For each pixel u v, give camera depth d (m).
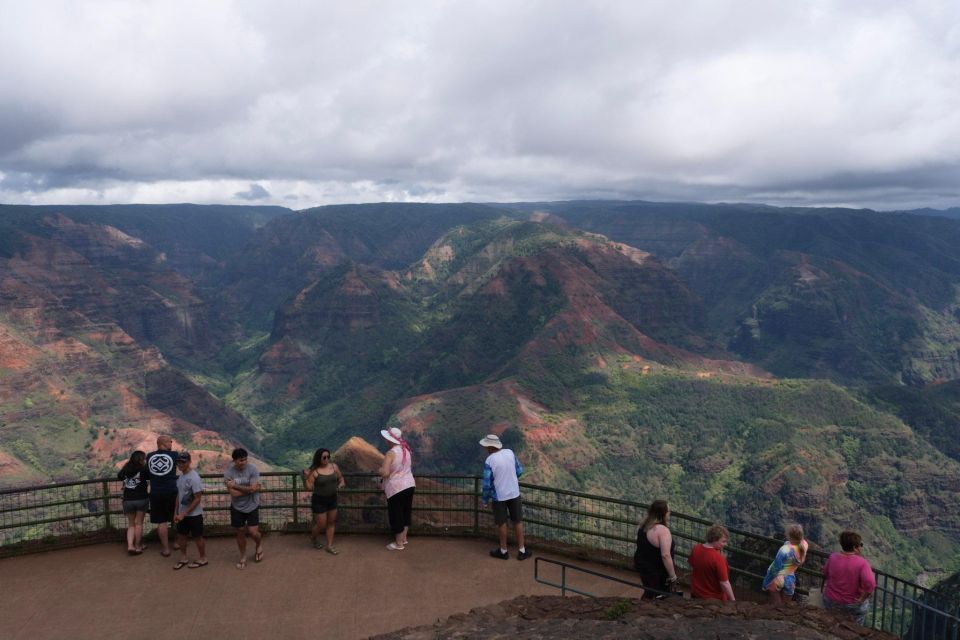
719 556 10.28
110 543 14.31
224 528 14.88
